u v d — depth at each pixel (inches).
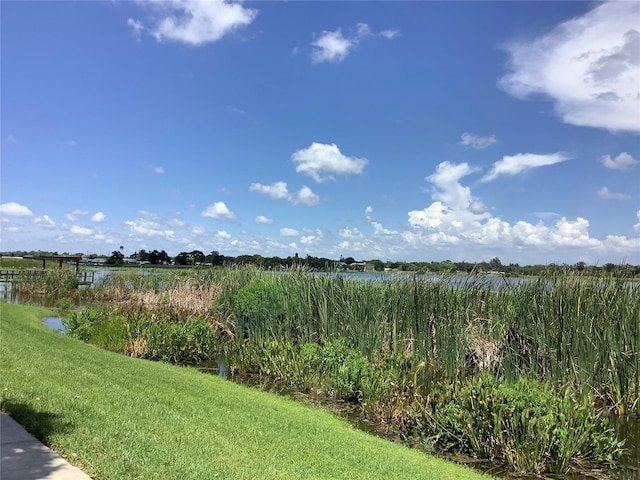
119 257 3107.8
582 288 431.2
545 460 298.0
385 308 507.5
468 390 342.6
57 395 271.0
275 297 601.3
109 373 362.6
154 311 689.6
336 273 585.9
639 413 396.2
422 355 460.8
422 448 326.0
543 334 423.5
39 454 188.5
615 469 304.8
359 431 339.6
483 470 298.7
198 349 577.0
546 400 320.5
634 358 406.6
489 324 456.8
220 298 719.1
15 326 561.0
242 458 213.3
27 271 1550.2
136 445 208.1
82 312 676.7
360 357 456.1
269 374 510.3
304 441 262.4
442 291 486.3
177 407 291.7
